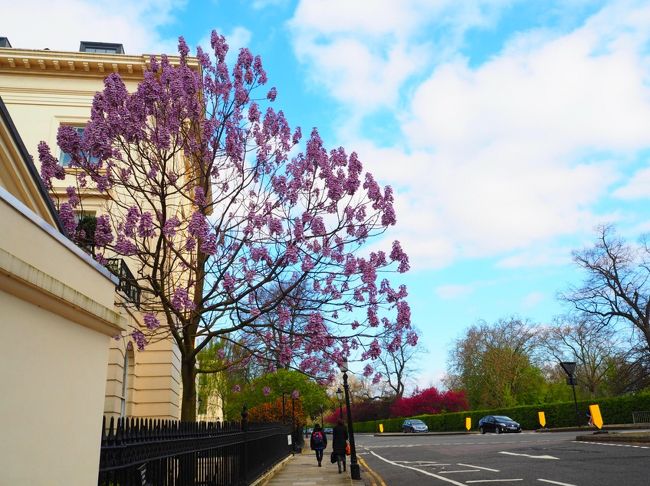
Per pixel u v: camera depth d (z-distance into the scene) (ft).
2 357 10.47
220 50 40.73
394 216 39.70
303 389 117.91
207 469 27.99
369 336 38.37
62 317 13.11
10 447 10.61
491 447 75.25
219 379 122.72
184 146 39.81
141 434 17.48
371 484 45.78
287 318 37.73
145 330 55.98
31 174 34.40
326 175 38.70
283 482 48.96
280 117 41.65
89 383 14.57
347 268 37.81
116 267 47.39
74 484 13.19
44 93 71.00
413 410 203.72
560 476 39.42
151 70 38.68
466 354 199.82
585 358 189.37
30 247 12.19
